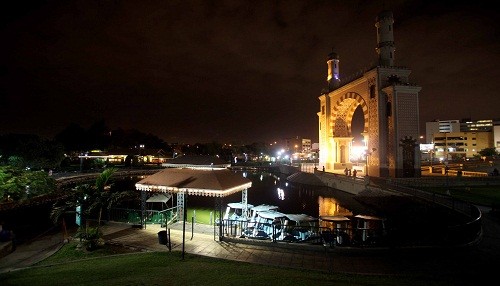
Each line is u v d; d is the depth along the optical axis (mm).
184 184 17609
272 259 13445
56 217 15891
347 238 15852
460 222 20828
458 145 127938
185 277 10328
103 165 87938
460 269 11852
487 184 37062
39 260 14516
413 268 12102
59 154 59031
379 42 46781
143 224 18984
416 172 40969
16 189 28062
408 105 41781
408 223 21797
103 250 15195
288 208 36562
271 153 184125
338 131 60125
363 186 38469
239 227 17938
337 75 63656
